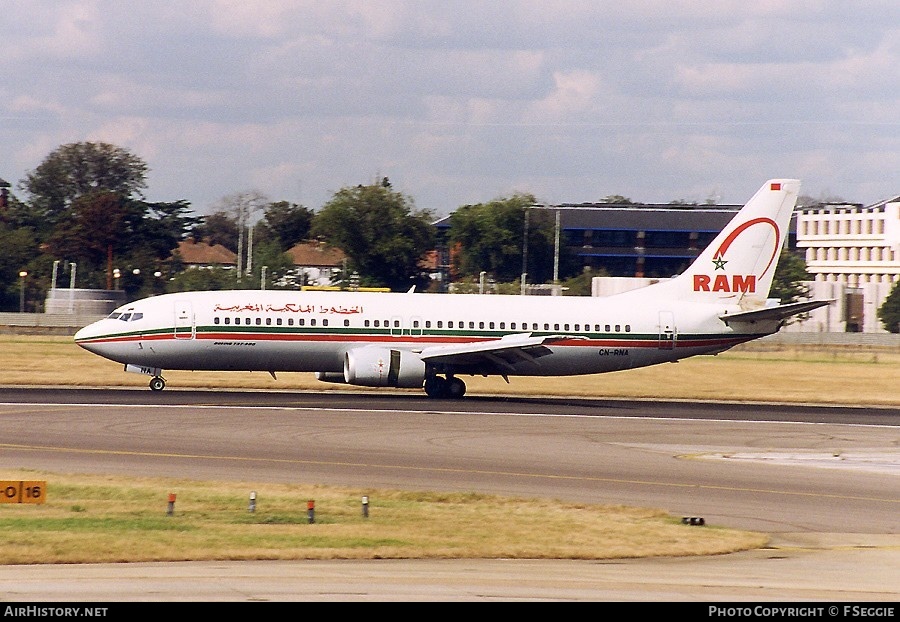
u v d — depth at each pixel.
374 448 152.25
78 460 136.12
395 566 89.06
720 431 184.75
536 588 80.69
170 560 88.56
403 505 115.69
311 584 79.31
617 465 145.62
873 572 92.69
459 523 107.62
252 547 93.44
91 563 86.69
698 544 102.31
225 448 148.25
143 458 139.00
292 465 137.75
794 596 81.06
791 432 186.62
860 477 142.12
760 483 135.88
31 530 97.19
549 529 106.19
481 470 138.75
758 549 102.06
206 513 108.12
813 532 110.94
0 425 161.88
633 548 99.62
